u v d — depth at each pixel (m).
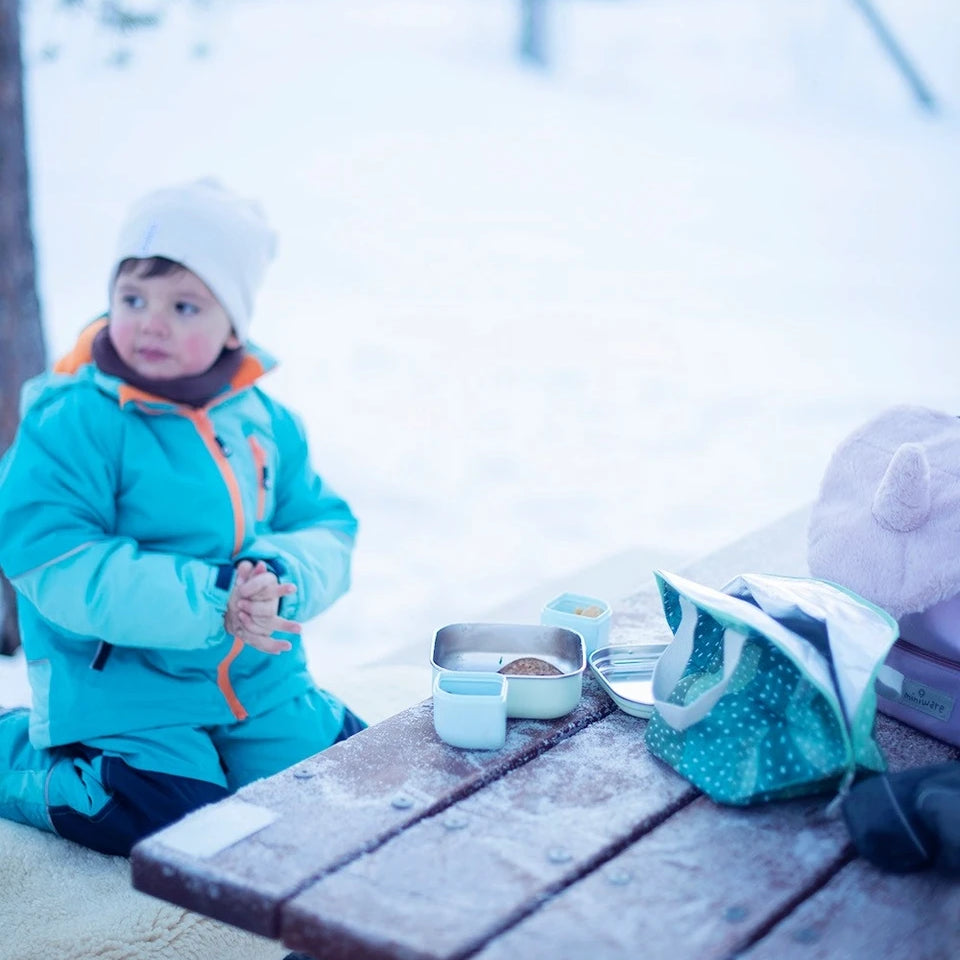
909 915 1.15
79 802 1.84
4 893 1.74
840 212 13.09
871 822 1.21
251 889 1.15
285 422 2.22
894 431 1.70
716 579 2.14
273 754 2.03
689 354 8.01
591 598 1.83
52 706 1.89
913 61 21.44
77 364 1.98
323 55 20.02
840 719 1.28
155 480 1.90
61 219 10.93
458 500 5.24
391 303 9.41
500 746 1.43
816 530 1.67
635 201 13.71
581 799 1.33
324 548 2.08
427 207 13.08
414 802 1.31
